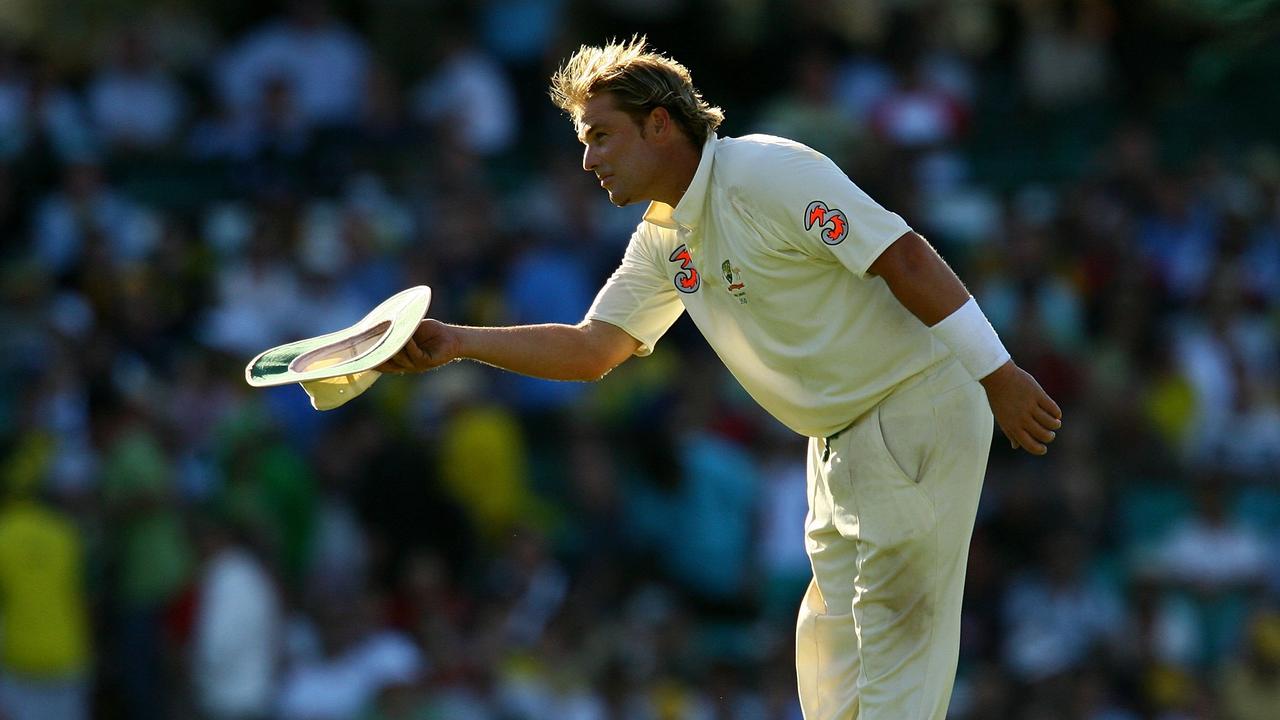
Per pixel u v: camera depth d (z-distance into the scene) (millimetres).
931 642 15789
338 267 42375
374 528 37406
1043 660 38656
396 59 49719
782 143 15336
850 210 14867
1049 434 14992
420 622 36375
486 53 50812
